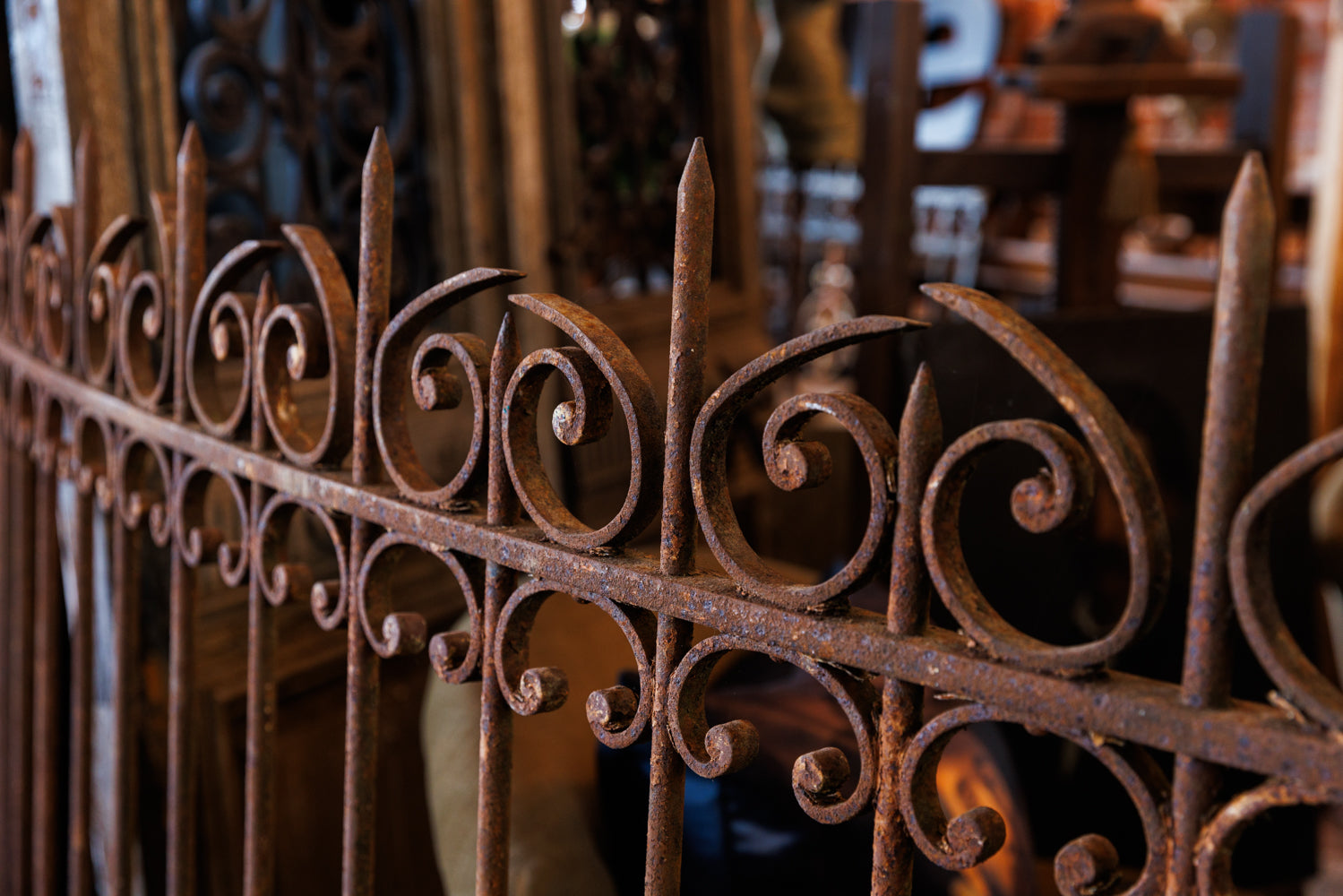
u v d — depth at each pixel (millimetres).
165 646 1385
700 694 576
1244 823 388
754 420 2316
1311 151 5422
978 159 2383
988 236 4113
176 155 1356
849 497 2430
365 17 1576
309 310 760
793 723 1021
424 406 675
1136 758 422
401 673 1509
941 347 1643
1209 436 395
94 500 1322
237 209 1489
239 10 1455
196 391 893
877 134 2271
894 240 2283
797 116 2764
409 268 1670
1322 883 2127
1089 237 2475
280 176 1516
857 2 2494
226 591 1426
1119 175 2422
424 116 1672
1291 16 2818
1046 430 419
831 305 3900
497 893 688
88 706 1201
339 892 1530
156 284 927
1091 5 2408
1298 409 2217
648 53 2146
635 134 2141
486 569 659
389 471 703
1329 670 2146
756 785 964
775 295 4062
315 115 1518
